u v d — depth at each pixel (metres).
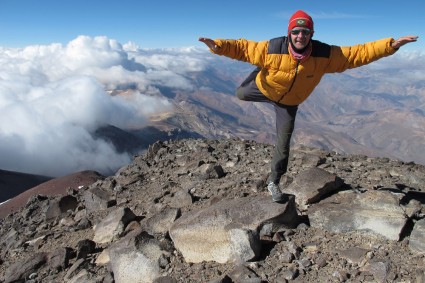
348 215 3.45
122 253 3.55
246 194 4.70
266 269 3.08
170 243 3.67
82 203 6.38
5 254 5.14
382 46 2.73
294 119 3.24
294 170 5.76
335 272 2.88
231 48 2.93
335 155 7.06
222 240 3.38
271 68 2.90
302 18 2.63
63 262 4.12
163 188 5.91
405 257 2.93
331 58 2.84
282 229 3.56
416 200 3.72
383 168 5.70
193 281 3.13
